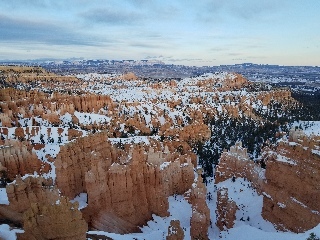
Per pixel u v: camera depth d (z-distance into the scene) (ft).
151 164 225.35
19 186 157.07
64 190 207.62
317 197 169.78
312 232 151.02
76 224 112.37
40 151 311.88
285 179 190.80
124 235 178.91
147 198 222.28
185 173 275.80
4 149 255.29
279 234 171.42
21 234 112.16
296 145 190.08
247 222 208.03
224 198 217.15
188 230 202.39
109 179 202.69
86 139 248.11
